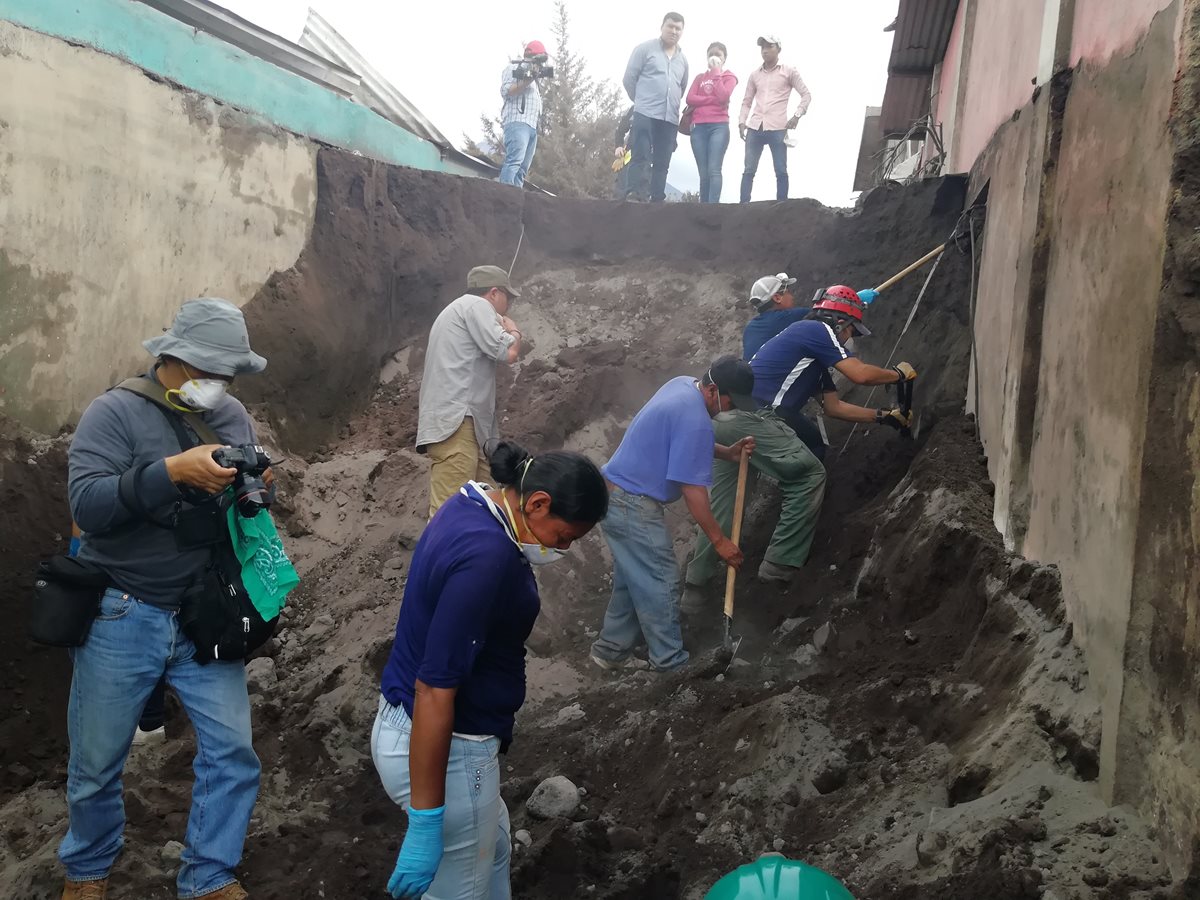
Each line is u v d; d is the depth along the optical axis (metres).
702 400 4.61
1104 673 2.71
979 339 5.18
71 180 5.46
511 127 9.88
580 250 8.59
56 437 5.34
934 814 2.95
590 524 2.40
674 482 4.61
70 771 2.81
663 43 9.26
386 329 8.11
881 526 4.88
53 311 5.36
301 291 7.35
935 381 5.83
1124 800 2.54
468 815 2.37
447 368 5.38
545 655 5.25
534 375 7.49
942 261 6.38
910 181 7.29
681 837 3.36
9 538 4.76
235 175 6.79
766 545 5.64
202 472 2.65
